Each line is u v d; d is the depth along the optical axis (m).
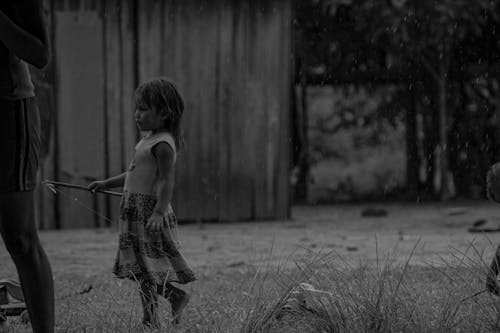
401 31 22.59
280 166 19.52
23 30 5.72
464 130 25.14
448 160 25.36
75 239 15.88
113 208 18.33
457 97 25.08
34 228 6.05
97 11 18.33
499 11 23.47
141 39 18.61
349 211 21.88
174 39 18.81
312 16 24.67
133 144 18.50
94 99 18.31
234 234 16.59
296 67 25.42
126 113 18.50
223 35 19.12
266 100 19.39
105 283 9.84
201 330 6.80
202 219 19.03
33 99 6.07
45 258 6.11
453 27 22.81
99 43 18.34
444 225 17.83
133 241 7.57
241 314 7.07
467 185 25.25
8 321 7.71
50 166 18.02
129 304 8.05
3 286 7.88
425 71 24.98
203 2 18.98
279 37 19.41
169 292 7.57
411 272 10.23
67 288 9.57
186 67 18.91
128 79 18.52
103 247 14.62
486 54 24.86
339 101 26.58
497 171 7.60
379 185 26.73
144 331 6.98
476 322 6.88
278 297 7.34
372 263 11.83
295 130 25.95
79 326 7.18
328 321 6.68
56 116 18.05
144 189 7.58
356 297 6.86
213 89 19.09
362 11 22.84
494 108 24.97
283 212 19.52
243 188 19.31
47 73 17.98
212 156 19.11
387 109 25.89
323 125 26.89
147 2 18.62
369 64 25.08
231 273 10.90
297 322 6.76
